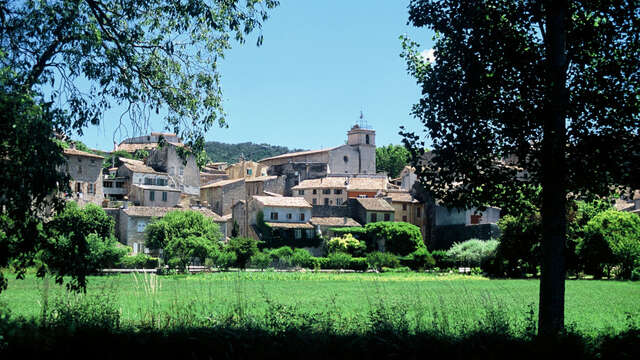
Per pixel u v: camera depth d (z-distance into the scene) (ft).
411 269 261.44
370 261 252.83
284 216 294.05
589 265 193.47
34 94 40.86
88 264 44.91
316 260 251.19
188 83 55.16
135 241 259.60
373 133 439.63
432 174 49.32
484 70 46.06
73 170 270.05
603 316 76.18
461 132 46.47
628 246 184.34
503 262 209.77
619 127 42.98
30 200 38.88
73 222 43.96
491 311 48.39
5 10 42.09
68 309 43.01
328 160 416.87
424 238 312.71
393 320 45.39
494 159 48.21
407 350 38.29
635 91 43.75
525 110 44.70
